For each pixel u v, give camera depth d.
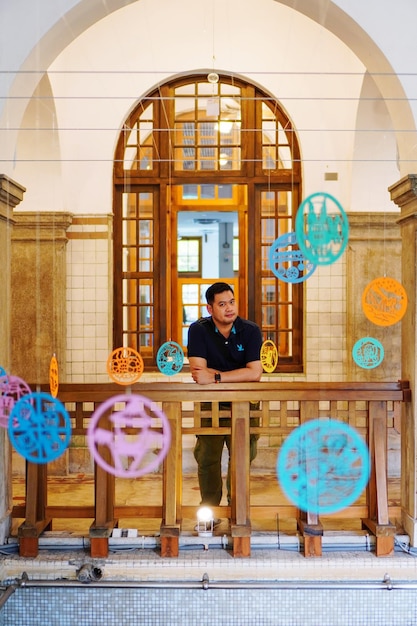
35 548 4.12
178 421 4.19
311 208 3.77
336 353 6.45
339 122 6.32
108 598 4.05
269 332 6.66
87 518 4.49
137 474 5.87
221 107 6.57
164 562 4.07
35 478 4.16
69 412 4.22
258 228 6.59
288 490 4.27
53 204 6.02
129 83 6.30
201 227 10.46
